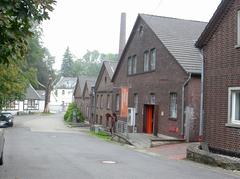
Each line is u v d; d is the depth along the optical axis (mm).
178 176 13031
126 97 34562
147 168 14828
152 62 32469
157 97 30859
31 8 7660
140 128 34031
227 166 15062
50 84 102312
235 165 14898
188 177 12891
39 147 22828
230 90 17625
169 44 29531
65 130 46594
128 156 19266
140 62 34969
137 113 35062
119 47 55031
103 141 29781
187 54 28266
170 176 12984
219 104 18328
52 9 7852
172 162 17031
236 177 13195
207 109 19125
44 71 109625
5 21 7305
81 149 22188
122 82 39938
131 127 35281
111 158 18016
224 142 17812
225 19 18188
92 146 24609
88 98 67375
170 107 28703
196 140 26359
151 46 32406
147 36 33375
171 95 28734
